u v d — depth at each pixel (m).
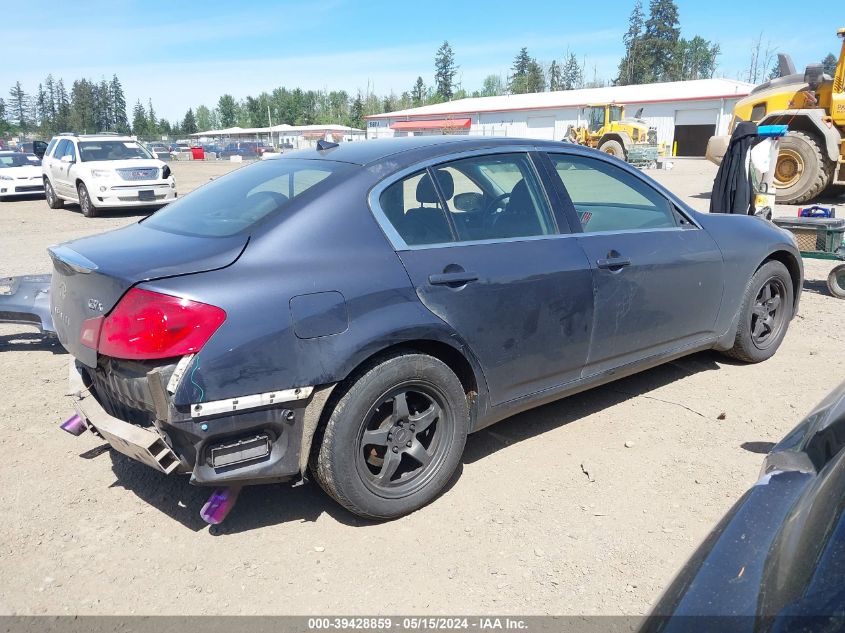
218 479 2.69
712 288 4.43
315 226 2.95
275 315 2.69
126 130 147.00
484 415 3.42
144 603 2.61
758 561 1.55
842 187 16.06
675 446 3.79
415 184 3.29
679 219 4.41
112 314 2.69
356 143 3.71
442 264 3.17
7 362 5.39
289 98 128.38
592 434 3.96
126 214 16.06
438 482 3.21
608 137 31.94
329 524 3.12
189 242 2.97
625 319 3.90
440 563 2.83
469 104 62.22
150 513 3.21
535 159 3.78
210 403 2.59
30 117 143.00
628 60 99.38
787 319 5.14
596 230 3.91
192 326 2.56
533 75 105.38
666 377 4.84
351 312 2.86
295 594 2.66
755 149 8.81
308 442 2.83
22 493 3.38
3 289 7.15
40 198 20.95
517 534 3.02
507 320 3.35
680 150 49.03
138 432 2.76
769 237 4.84
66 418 4.27
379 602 2.61
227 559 2.88
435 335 3.08
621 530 3.03
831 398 2.23
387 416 3.08
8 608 2.58
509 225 3.55
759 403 4.36
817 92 14.75
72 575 2.77
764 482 1.88
